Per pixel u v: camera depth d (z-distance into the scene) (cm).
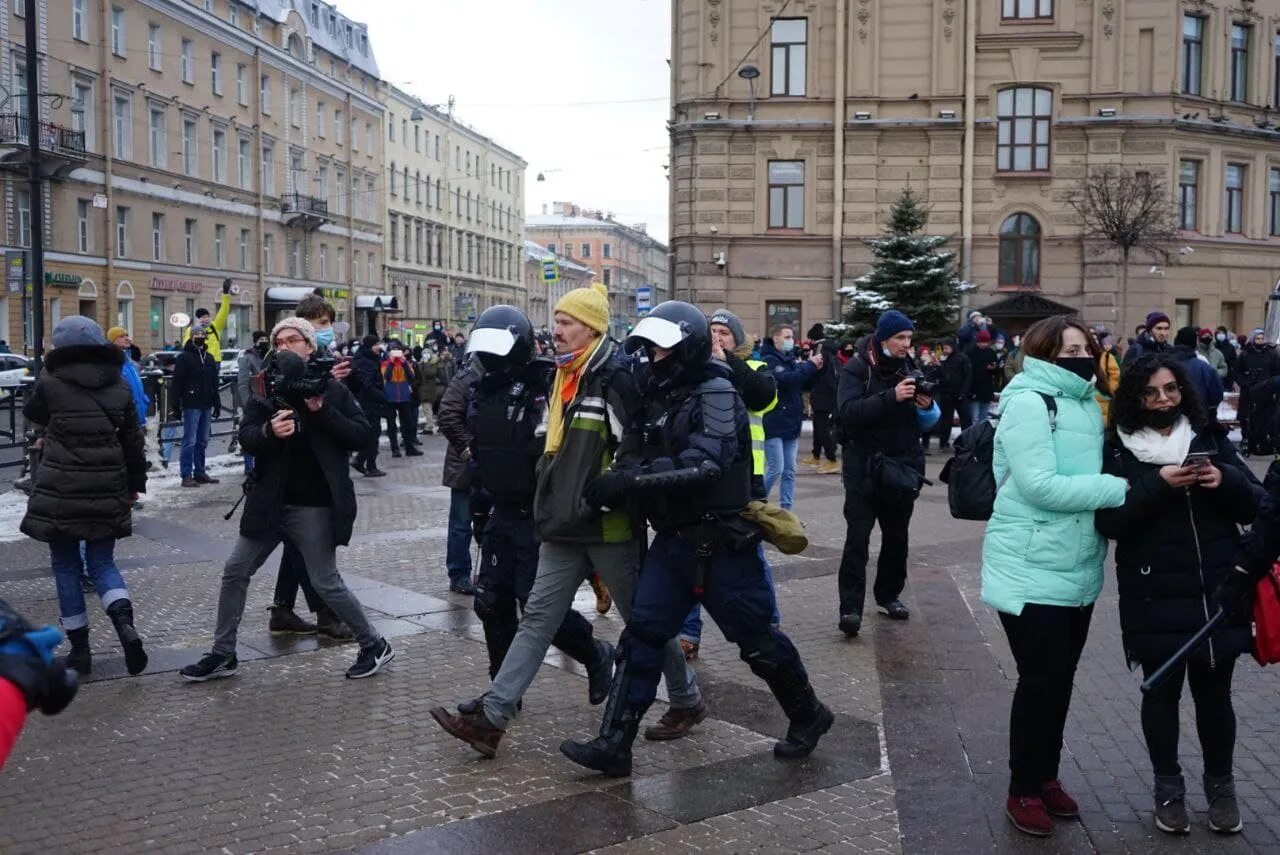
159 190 4428
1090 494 419
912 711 583
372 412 1605
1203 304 3347
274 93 5291
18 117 3572
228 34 4869
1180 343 1302
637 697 490
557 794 475
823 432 1741
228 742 537
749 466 495
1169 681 436
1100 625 761
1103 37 3134
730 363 646
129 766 506
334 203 5875
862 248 3180
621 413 490
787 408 1021
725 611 486
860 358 728
